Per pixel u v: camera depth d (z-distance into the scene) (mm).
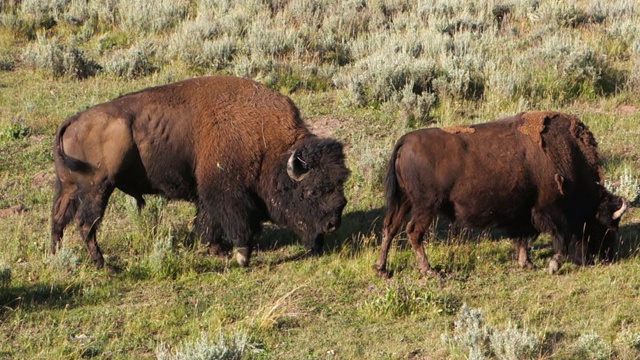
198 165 32438
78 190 32250
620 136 44812
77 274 31312
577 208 31188
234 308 28719
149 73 57062
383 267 31188
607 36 59844
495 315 27484
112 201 38781
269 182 32156
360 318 27922
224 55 57906
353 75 52281
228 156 32062
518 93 50344
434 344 25625
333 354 25219
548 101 49781
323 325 27391
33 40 65250
